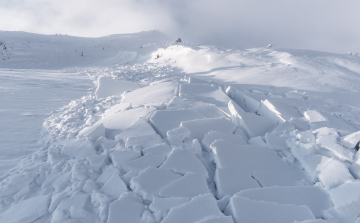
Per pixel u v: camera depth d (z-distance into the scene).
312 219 2.37
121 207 2.46
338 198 2.63
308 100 8.24
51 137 4.68
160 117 4.94
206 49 27.44
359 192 2.57
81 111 6.90
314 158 3.48
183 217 2.31
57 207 2.53
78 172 3.08
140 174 2.95
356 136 3.81
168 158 3.31
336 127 4.68
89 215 2.45
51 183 3.06
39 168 3.30
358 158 3.40
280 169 3.50
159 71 17.06
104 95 9.12
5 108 6.67
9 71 18.38
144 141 3.91
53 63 46.25
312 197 2.79
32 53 49.91
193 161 3.31
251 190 2.79
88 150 3.70
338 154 3.55
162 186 2.84
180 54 29.58
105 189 2.85
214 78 16.86
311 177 3.28
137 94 7.77
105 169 3.25
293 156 3.79
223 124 4.64
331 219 2.46
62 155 3.67
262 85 13.38
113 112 6.05
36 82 12.04
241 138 4.20
